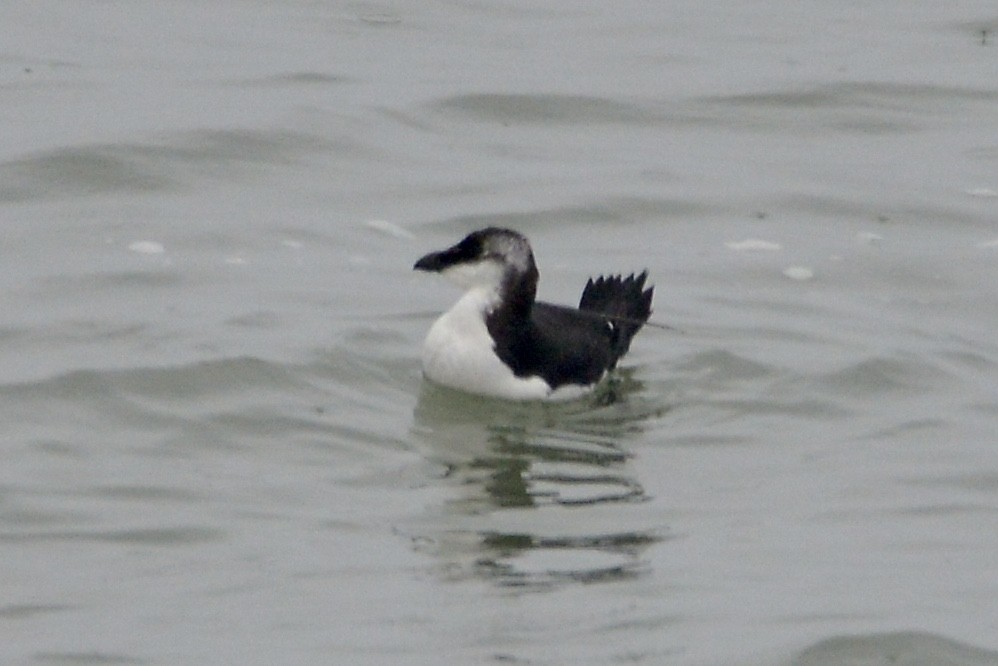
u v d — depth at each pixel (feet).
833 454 50.39
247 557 43.42
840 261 65.51
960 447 50.83
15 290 59.26
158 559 43.24
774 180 72.95
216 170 71.26
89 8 88.89
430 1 92.48
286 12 89.86
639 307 56.39
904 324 59.88
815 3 94.07
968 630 40.75
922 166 74.79
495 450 50.14
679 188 71.77
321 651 39.01
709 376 55.42
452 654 39.01
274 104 77.30
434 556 43.68
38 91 77.56
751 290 62.75
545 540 44.73
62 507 45.65
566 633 40.09
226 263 62.75
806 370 55.62
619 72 83.25
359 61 83.30
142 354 54.34
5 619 40.24
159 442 49.75
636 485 48.21
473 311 53.52
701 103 80.18
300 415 51.60
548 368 53.67
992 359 57.06
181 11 89.25
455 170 72.64
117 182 69.51
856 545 44.88
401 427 51.42
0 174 69.26
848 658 39.42
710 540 44.98
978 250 66.90
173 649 39.01
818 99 80.84
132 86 78.69
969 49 87.30
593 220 68.80
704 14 91.97
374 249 65.05
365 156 73.46
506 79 81.66
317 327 57.26
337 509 46.16
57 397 51.70
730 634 40.22
